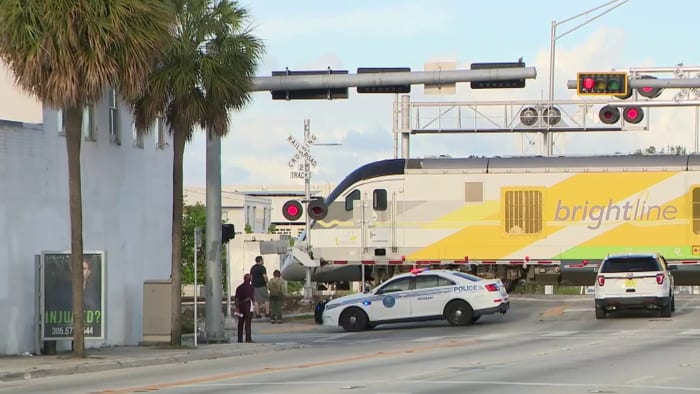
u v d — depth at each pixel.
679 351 38.19
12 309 41.25
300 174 68.88
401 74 49.38
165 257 53.81
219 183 50.84
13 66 37.22
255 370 34.97
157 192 52.91
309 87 49.78
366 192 67.62
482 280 56.12
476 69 49.06
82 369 36.19
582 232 65.56
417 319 56.03
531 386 27.20
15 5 36.22
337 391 26.88
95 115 46.91
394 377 30.48
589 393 25.42
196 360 41.22
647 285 55.88
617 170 65.44
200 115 44.12
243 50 44.56
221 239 50.53
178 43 42.62
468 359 36.53
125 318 48.88
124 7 36.66
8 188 41.16
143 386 30.08
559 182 65.94
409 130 80.50
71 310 41.38
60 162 44.41
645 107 69.94
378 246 67.31
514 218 66.19
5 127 41.16
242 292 49.12
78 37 36.59
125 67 37.31
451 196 66.75
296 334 55.94
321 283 72.19
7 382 32.78
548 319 58.97
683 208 64.75
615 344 42.22
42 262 41.47
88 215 46.25
